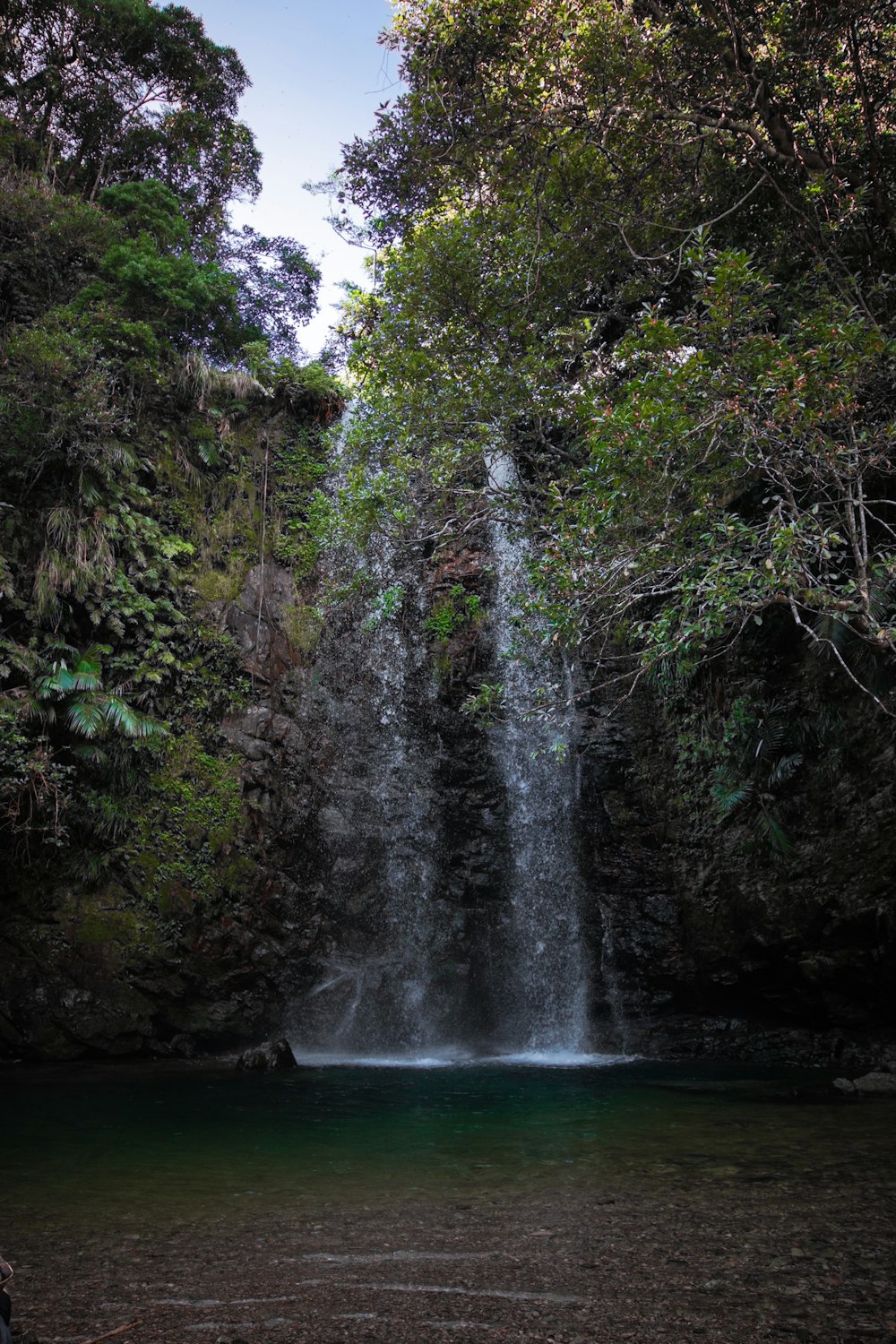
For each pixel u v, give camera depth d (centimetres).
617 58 959
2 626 1402
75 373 1485
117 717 1380
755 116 1005
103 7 2150
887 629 679
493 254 1184
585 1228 465
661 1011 1526
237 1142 710
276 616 1731
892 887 1253
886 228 980
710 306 748
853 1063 1216
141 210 1905
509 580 1814
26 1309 363
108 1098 945
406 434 1334
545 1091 981
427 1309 359
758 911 1398
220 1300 372
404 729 1781
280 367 1916
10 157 1973
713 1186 545
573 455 1216
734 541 762
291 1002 1505
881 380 798
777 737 1341
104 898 1384
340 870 1620
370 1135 732
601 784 1653
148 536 1572
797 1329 333
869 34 952
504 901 1673
